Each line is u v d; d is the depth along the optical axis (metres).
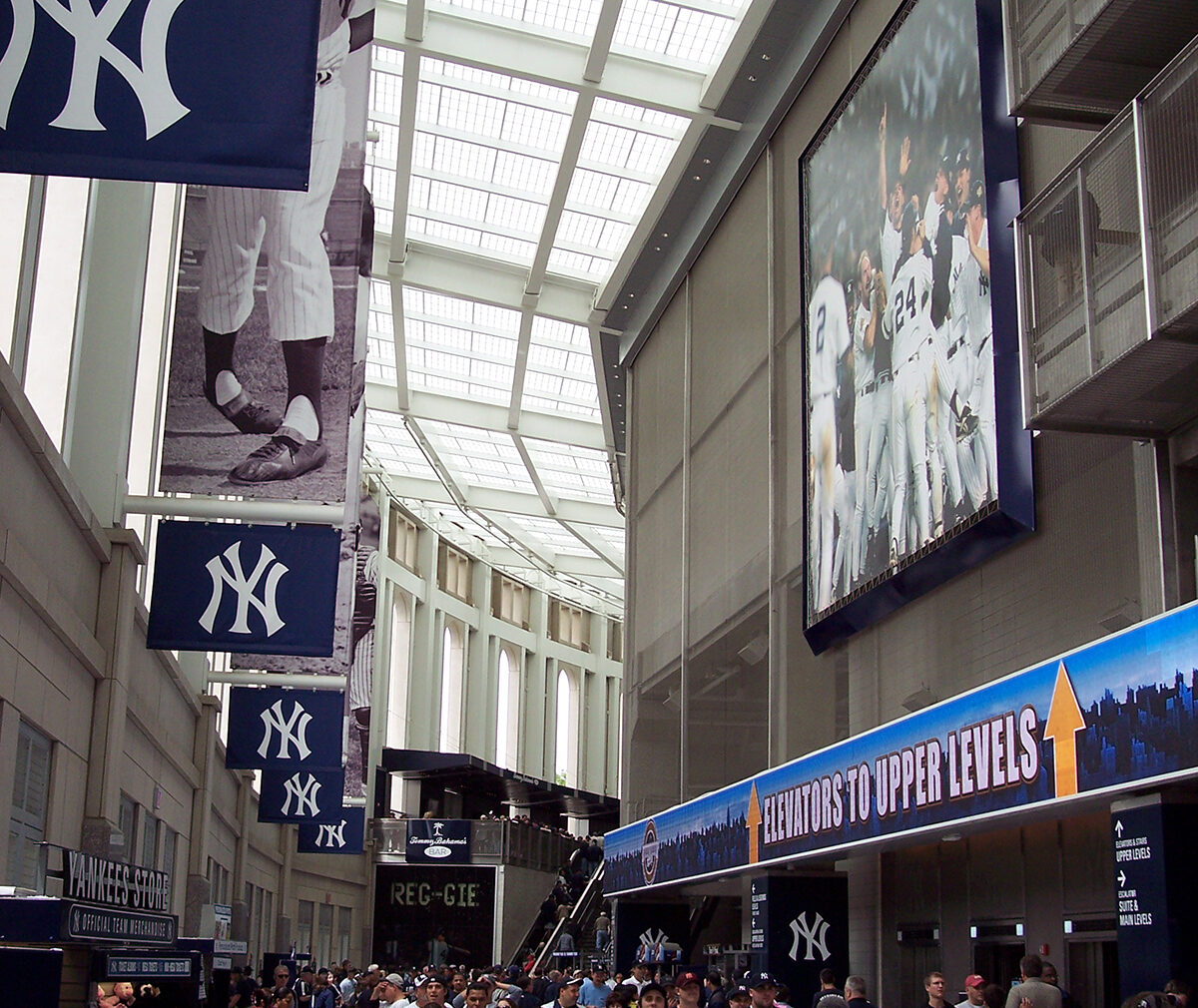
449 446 40.00
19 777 10.65
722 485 23.34
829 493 17.91
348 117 13.31
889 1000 15.90
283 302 12.63
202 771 21.34
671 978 18.75
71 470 13.76
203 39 6.45
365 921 40.12
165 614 11.58
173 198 18.88
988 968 13.81
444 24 21.47
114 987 7.58
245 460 12.18
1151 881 9.17
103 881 6.58
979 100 13.92
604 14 19.97
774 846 16.75
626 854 24.84
